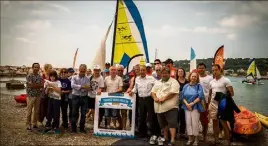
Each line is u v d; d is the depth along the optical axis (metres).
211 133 9.08
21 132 8.52
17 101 15.91
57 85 8.44
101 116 8.55
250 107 17.41
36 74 8.73
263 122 9.88
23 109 14.06
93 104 8.80
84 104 8.42
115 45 12.88
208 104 7.59
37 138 7.83
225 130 7.17
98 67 8.65
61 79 8.70
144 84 7.70
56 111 8.45
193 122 7.06
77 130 8.83
